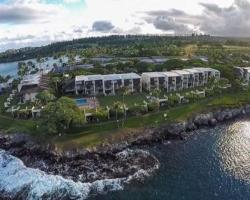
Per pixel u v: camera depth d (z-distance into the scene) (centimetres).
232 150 11812
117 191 9231
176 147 12306
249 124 14788
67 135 12512
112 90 18088
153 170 10381
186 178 9800
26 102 16975
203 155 11450
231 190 9075
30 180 10006
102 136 12538
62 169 10638
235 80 19275
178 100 15712
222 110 15812
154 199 8775
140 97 17112
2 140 13025
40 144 12144
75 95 17950
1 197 9275
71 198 9006
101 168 10600
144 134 13038
